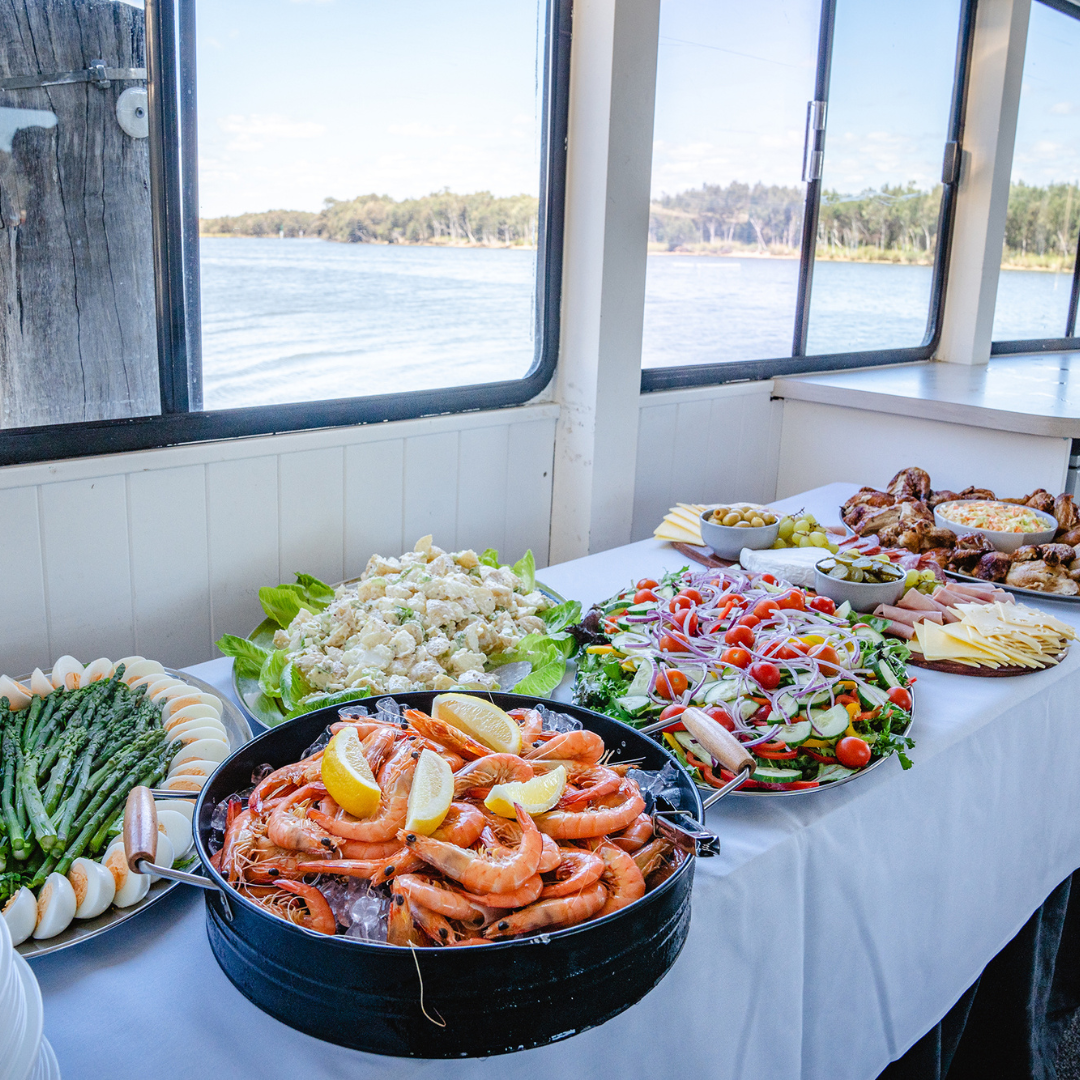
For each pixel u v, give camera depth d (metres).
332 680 1.28
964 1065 1.67
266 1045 0.76
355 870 0.73
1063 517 1.98
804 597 1.43
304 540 1.95
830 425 3.07
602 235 2.24
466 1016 0.65
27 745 1.07
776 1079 1.07
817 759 1.12
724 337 2.97
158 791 0.98
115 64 1.52
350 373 2.00
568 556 2.51
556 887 0.73
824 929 1.10
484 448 2.27
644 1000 0.88
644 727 1.13
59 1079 0.67
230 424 1.79
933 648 1.47
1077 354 4.52
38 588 1.59
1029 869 1.49
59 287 1.55
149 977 0.83
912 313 3.69
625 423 2.45
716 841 0.77
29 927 0.82
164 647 1.78
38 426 1.57
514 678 1.34
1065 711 1.48
